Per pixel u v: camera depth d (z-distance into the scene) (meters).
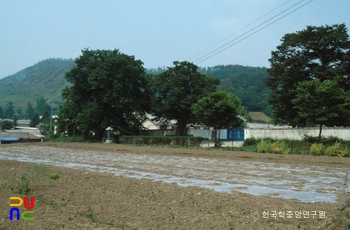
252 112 103.94
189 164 20.92
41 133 81.69
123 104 50.31
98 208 9.54
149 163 21.61
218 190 12.43
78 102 53.16
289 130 37.16
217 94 36.59
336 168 19.00
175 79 49.75
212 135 53.88
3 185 13.00
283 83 45.03
